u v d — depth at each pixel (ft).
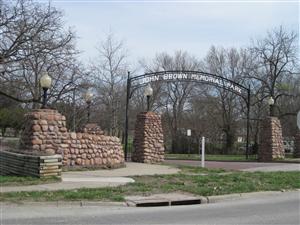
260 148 113.80
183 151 189.26
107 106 157.69
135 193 41.93
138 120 89.30
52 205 35.88
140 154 87.56
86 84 132.67
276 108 170.60
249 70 194.18
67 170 61.82
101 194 39.70
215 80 114.73
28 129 61.26
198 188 45.78
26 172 52.08
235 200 42.65
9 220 29.68
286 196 45.62
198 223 30.17
